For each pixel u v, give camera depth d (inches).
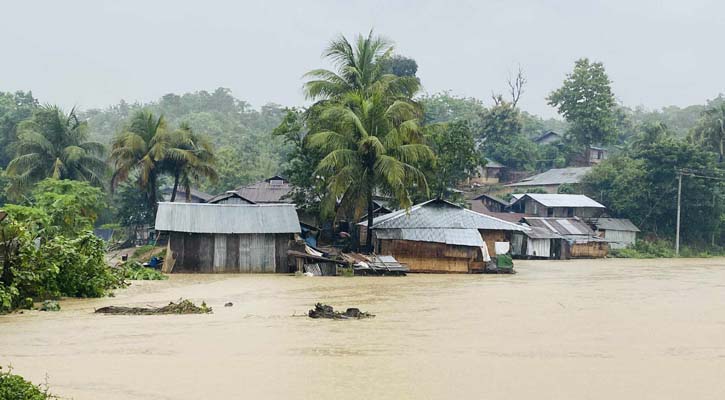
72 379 764.0
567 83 4835.1
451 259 2249.0
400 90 2456.9
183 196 3651.6
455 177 3009.4
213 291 1589.6
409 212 2253.9
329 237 2452.0
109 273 1572.3
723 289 1785.2
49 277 1371.8
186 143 2962.6
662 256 3553.2
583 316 1266.0
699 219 3786.9
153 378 773.3
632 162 3946.9
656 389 754.8
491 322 1182.9
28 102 4574.3
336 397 708.0
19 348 924.0
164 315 1213.1
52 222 1835.6
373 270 2063.2
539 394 730.8
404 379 782.5
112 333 1035.3
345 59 2406.5
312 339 1008.2
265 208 2110.0
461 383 768.9
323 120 2299.5
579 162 4854.8
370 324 1146.0
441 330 1097.4
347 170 2134.6
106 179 3026.6
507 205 3892.7
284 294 1550.2
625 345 992.2
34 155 2753.4
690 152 3676.2
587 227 3484.3
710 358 909.8
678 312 1332.4
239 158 4571.9
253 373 800.9
